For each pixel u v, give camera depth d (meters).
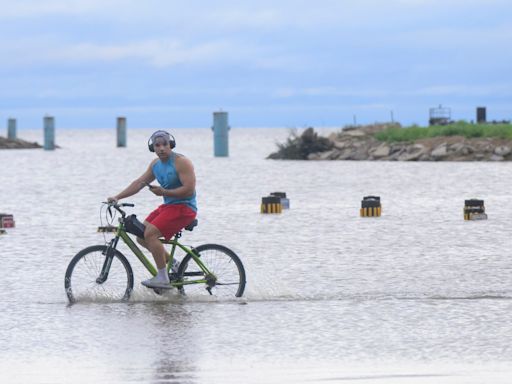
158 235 35.88
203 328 30.91
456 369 24.83
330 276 42.25
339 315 33.00
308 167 154.88
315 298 36.62
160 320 32.28
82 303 35.91
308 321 31.97
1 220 64.38
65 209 79.38
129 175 135.12
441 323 31.38
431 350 27.31
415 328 30.61
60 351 27.56
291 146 195.62
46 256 50.03
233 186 108.75
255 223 66.56
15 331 30.61
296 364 25.69
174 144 36.44
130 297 36.44
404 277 41.88
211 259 36.72
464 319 32.03
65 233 60.97
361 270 44.09
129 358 26.56
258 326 31.19
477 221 67.44
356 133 198.75
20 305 35.53
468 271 43.59
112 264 37.84
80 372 24.88
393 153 181.12
